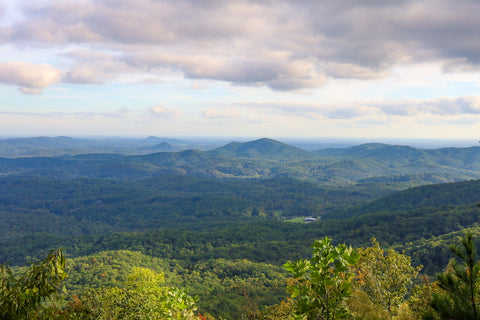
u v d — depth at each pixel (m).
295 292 3.72
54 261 3.73
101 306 16.14
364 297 3.88
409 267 12.35
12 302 3.43
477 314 3.34
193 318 6.38
